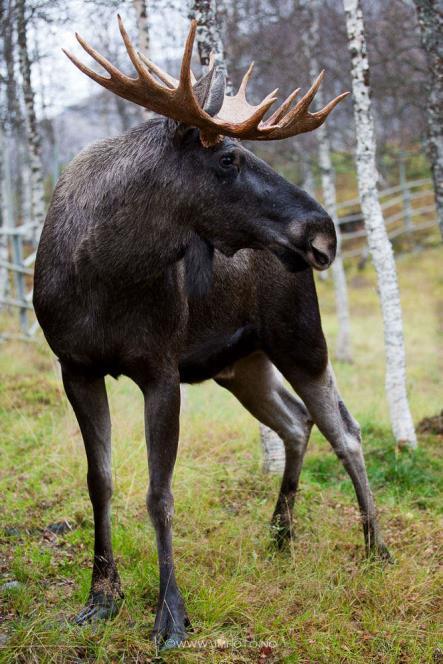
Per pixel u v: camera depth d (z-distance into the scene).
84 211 4.70
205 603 4.95
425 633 4.86
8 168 19.02
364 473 5.94
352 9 8.73
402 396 8.84
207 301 5.27
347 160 29.12
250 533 6.08
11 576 5.39
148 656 4.48
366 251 27.70
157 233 4.64
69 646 4.48
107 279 4.61
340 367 17.22
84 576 5.34
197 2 7.72
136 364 4.75
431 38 9.59
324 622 4.92
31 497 6.79
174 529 6.19
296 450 6.24
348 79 19.44
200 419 9.56
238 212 4.69
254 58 17.61
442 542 6.14
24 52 13.88
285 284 5.68
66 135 30.36
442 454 8.73
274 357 5.86
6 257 18.52
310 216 4.64
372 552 5.81
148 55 10.55
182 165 4.65
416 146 30.48
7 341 13.76
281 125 4.68
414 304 23.17
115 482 6.90
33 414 9.55
